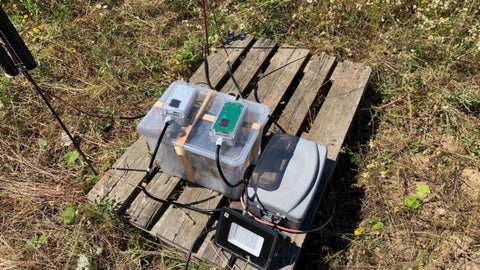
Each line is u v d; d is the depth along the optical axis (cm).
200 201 179
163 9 309
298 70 238
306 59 248
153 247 184
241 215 152
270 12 303
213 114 168
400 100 244
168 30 298
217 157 146
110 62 271
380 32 286
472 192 205
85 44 281
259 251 152
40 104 246
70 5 303
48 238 190
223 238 159
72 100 248
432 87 245
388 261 181
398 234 190
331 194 202
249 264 160
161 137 153
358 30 289
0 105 242
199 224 173
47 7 301
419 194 202
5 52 132
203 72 237
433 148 224
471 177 211
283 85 229
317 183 161
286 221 160
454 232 190
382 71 262
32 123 236
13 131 232
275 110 226
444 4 279
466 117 236
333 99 221
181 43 285
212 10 299
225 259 162
